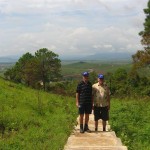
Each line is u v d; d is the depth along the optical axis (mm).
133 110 22172
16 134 15406
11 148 12945
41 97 28703
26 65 91188
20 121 17922
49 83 93938
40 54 92875
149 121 18719
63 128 16547
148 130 15453
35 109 22328
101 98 15188
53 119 19953
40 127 17312
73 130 15594
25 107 22000
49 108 23578
